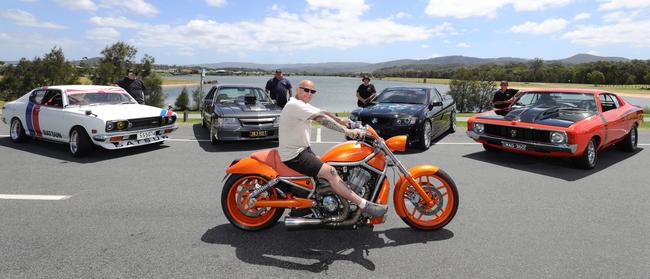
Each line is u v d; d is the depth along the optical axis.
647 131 11.74
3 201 4.75
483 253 3.43
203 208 4.59
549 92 8.02
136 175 6.10
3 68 48.47
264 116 8.69
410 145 9.02
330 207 3.51
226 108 8.88
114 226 3.99
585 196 5.11
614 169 6.68
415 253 3.44
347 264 3.24
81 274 3.01
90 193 5.12
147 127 8.05
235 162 3.89
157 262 3.23
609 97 8.04
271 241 3.70
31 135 8.66
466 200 4.93
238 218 3.95
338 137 10.07
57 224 4.02
